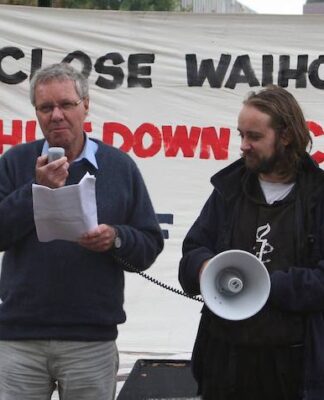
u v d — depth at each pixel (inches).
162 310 274.5
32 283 144.3
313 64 271.3
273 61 271.9
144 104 273.1
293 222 137.9
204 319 145.5
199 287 141.8
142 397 184.2
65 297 144.6
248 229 140.1
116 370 155.5
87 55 272.5
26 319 144.9
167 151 274.2
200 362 146.3
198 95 273.0
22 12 271.7
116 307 150.3
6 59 272.8
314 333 136.0
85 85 149.0
